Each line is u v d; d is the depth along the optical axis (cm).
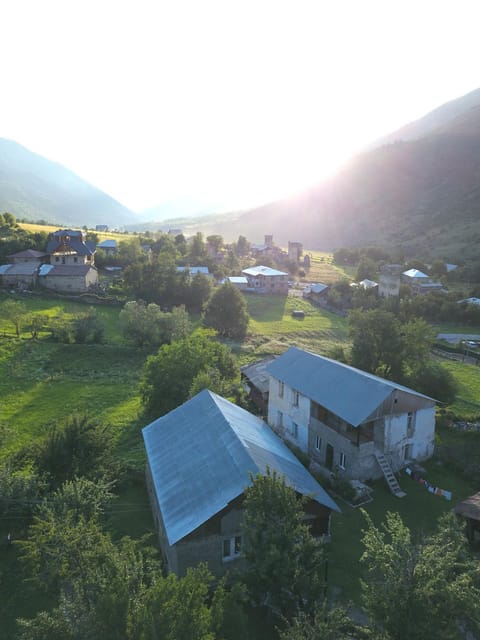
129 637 1481
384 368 5150
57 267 11069
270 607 2222
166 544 2670
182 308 8100
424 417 3919
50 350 7125
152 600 1561
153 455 3347
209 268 14425
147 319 7594
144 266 10950
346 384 3938
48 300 9894
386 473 3638
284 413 4509
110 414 5169
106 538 2245
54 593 2259
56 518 2405
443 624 1670
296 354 4719
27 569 2612
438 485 3678
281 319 11150
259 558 2002
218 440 3152
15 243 12525
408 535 1881
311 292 13600
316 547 2117
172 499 2772
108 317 9344
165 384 4881
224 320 8925
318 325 10750
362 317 5559
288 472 2975
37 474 3081
